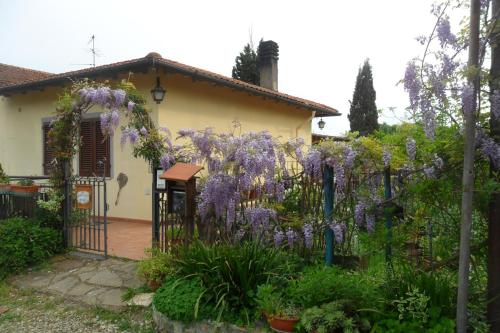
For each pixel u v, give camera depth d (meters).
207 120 10.29
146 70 8.41
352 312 3.34
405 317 3.19
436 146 3.38
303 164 4.44
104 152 9.91
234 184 4.75
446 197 3.33
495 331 3.01
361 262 4.18
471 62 2.67
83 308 4.80
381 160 4.09
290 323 3.39
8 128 12.30
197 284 4.12
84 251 6.57
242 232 4.79
